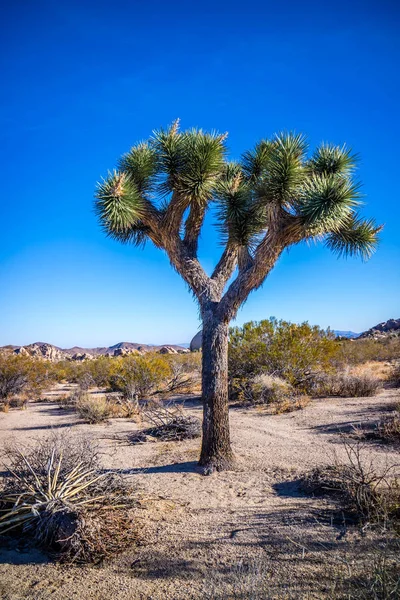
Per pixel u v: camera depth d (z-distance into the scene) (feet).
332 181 19.34
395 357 85.20
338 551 12.21
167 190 23.36
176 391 55.83
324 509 15.47
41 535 13.66
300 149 21.18
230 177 24.75
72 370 90.94
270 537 13.51
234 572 11.47
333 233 23.47
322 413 35.27
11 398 56.70
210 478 20.36
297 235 20.48
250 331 49.24
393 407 33.63
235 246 23.36
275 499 17.06
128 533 14.20
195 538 13.78
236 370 47.75
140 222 25.03
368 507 14.35
